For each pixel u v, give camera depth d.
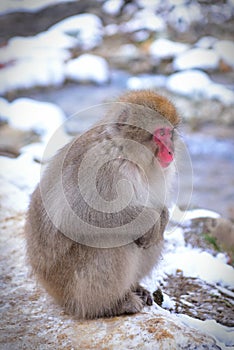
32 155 12.76
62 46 20.53
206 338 6.20
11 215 9.13
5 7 22.73
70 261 6.58
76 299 6.70
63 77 19.11
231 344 6.59
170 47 20.06
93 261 6.53
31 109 16.66
